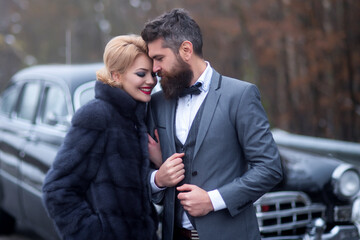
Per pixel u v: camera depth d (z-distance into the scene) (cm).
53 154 392
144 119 254
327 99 1320
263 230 341
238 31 1580
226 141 223
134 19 2097
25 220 461
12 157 471
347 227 352
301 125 1548
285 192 345
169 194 237
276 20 1398
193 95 233
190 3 1675
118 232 229
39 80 487
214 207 217
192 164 226
